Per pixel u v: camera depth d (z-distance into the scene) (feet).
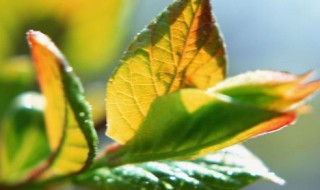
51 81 0.60
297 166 1.68
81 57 0.86
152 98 0.61
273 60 1.83
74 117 0.61
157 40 0.59
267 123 0.58
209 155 0.63
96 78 0.88
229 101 0.58
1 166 0.77
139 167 0.63
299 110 0.60
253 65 1.81
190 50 0.60
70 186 0.68
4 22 0.84
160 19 0.59
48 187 0.66
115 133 0.62
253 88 0.61
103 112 0.81
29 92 0.85
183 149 0.61
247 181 0.62
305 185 1.65
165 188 0.62
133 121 0.61
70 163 0.64
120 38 0.87
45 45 0.58
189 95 0.59
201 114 0.60
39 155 0.78
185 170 0.62
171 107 0.60
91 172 0.63
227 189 0.62
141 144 0.62
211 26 0.59
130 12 0.86
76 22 0.85
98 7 0.85
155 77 0.60
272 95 0.62
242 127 0.59
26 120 0.79
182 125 0.60
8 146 0.77
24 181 0.67
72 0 0.84
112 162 0.63
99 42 0.86
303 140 1.68
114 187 0.62
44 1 0.83
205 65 0.60
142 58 0.60
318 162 1.67
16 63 0.85
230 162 0.63
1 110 0.83
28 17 0.84
